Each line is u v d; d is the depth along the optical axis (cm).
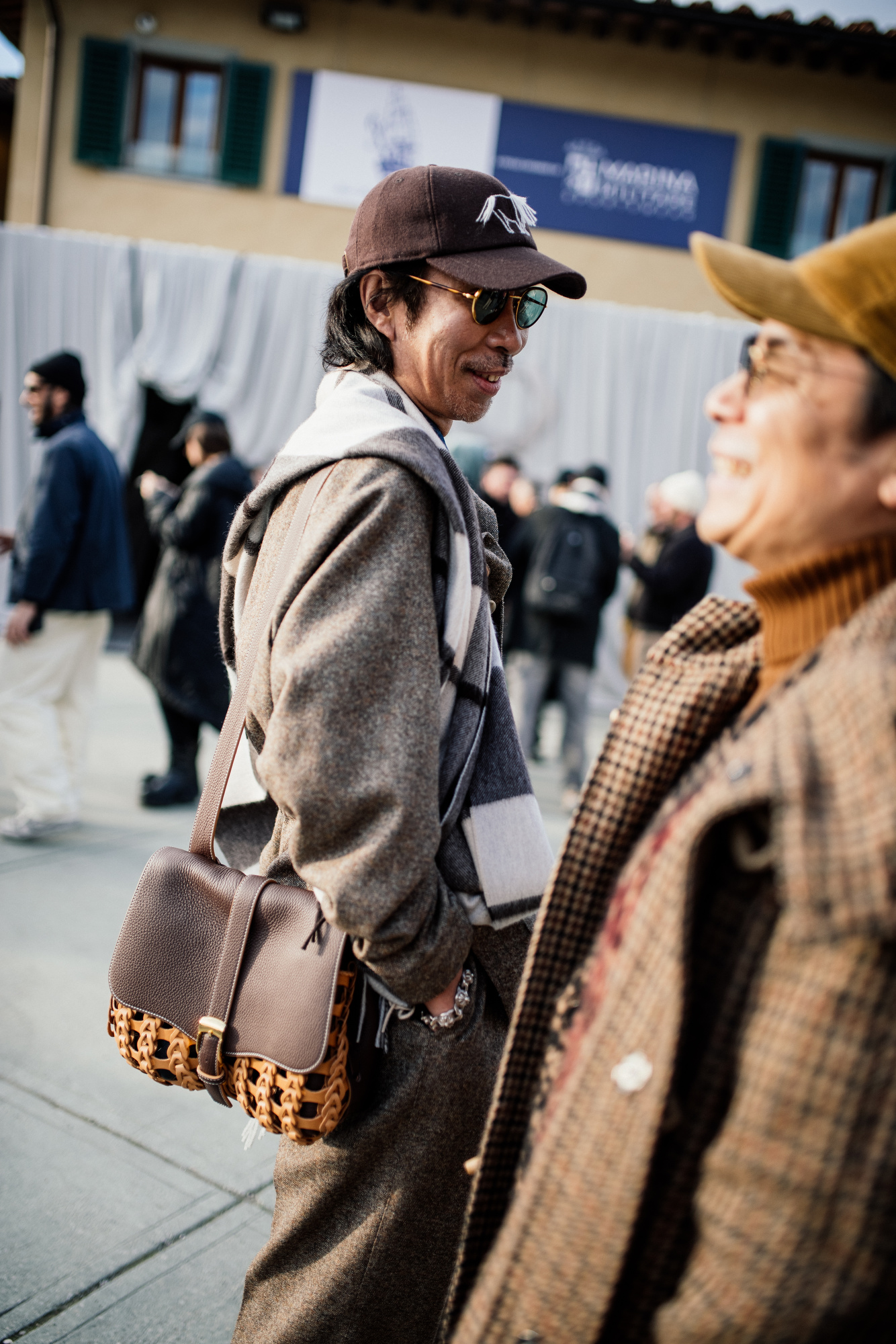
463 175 119
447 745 114
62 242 873
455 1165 117
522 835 117
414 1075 114
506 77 966
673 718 87
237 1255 188
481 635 118
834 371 75
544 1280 77
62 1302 172
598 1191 74
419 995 107
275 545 119
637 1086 73
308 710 100
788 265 77
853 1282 63
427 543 110
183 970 115
